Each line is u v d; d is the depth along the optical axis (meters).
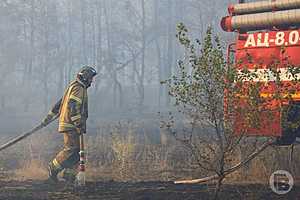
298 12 16.52
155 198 13.46
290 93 13.16
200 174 17.02
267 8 17.20
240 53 17.70
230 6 18.17
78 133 15.52
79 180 15.27
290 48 16.70
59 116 16.59
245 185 15.23
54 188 15.02
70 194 14.05
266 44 17.19
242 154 16.80
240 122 12.60
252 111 12.45
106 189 14.82
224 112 12.70
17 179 16.73
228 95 12.62
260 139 19.80
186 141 13.98
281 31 17.00
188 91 12.70
